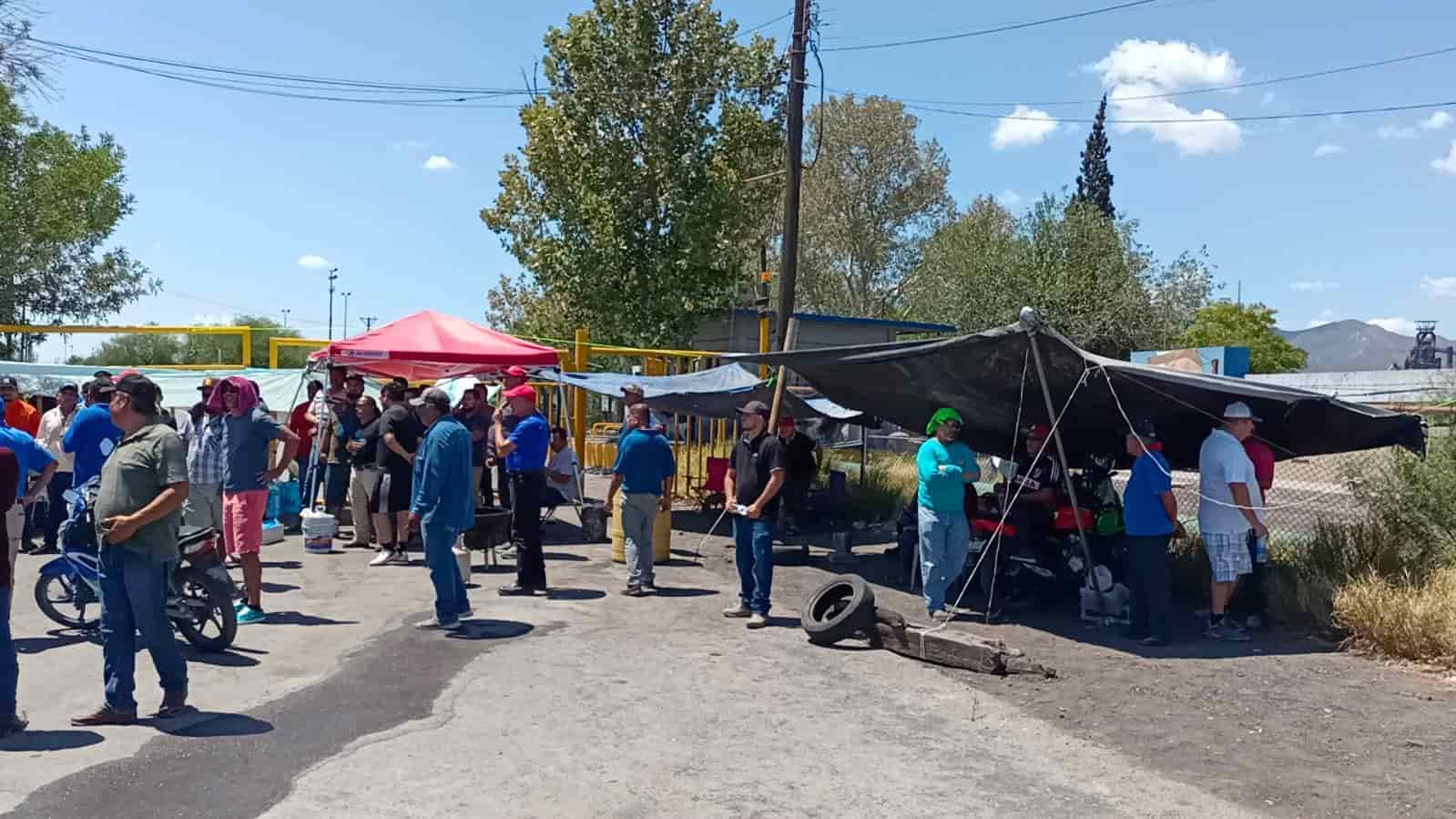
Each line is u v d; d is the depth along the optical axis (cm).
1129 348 4406
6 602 584
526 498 1025
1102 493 1065
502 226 3278
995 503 1085
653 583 1087
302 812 494
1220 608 916
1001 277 4353
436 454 852
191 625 768
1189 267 4509
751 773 566
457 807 507
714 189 3062
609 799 524
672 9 2995
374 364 1465
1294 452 1125
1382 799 545
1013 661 785
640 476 1034
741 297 3656
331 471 1354
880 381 1126
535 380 1588
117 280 2686
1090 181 6178
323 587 1028
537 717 651
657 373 2319
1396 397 1569
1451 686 762
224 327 1669
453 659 780
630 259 2997
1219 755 611
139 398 605
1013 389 1055
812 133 5528
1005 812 520
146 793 510
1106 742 634
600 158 2973
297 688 694
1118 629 952
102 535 595
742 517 935
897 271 5728
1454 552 981
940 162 5659
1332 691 746
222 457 903
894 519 1689
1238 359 3020
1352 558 1015
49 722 612
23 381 1598
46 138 2362
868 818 508
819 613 893
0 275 2328
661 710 674
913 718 673
